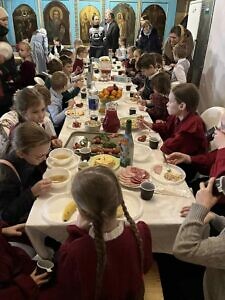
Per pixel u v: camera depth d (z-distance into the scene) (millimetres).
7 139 1617
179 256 915
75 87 3146
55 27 6945
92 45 5988
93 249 777
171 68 3932
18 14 6707
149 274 1281
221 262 873
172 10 6875
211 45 3646
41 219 1152
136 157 1646
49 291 1040
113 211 800
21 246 1297
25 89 1812
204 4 3920
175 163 1674
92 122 2090
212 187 1015
